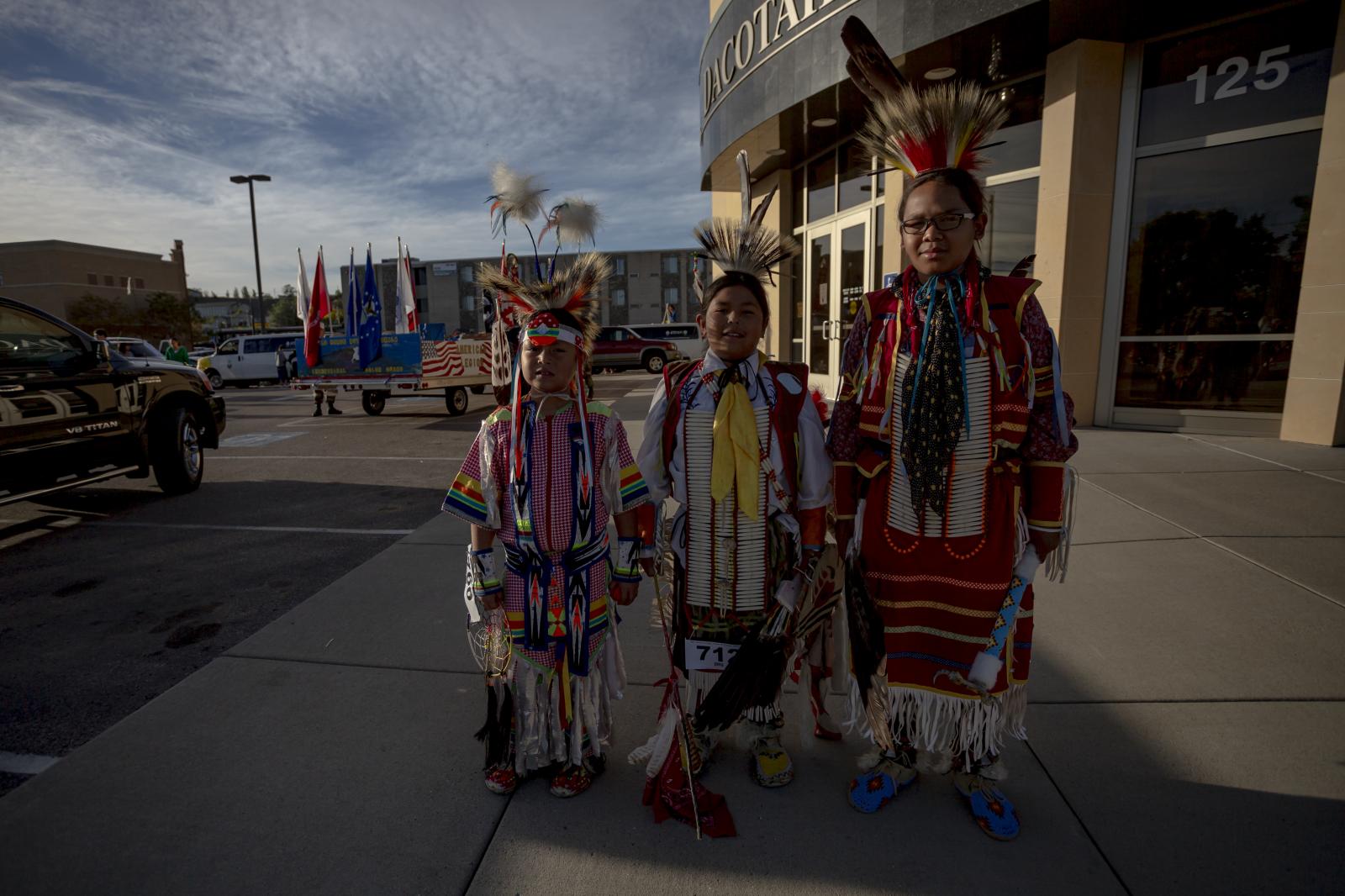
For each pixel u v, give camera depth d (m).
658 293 52.91
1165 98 6.88
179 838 2.02
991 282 1.81
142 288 60.09
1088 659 2.82
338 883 1.86
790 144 10.60
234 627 3.57
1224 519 4.39
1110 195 7.14
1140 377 7.36
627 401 12.41
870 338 1.93
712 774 2.28
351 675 2.93
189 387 6.67
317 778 2.28
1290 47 6.22
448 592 3.82
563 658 2.10
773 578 2.07
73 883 1.86
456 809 2.14
